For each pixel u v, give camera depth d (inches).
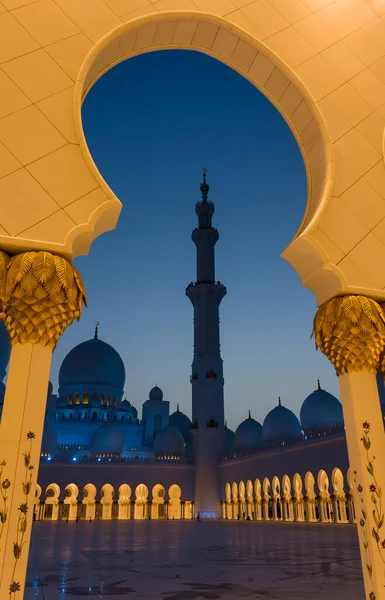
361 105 270.1
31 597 251.6
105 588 278.5
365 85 276.4
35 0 231.5
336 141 255.9
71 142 210.8
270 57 263.0
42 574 331.6
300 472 1244.5
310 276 240.7
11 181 196.5
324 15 286.5
